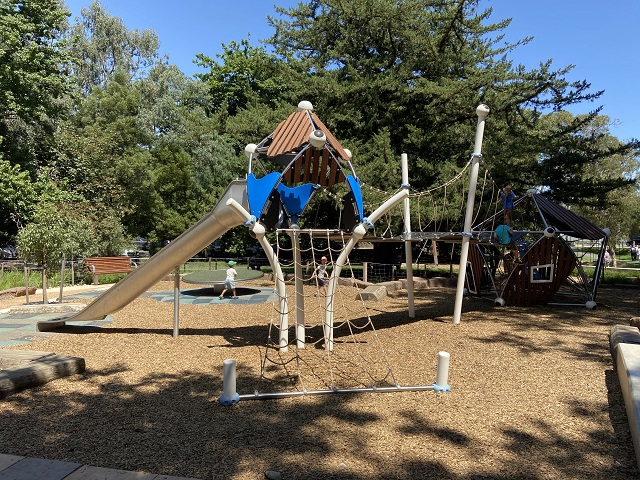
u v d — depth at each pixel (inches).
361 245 876.6
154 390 193.2
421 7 689.6
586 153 663.1
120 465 127.1
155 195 1057.5
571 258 413.4
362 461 129.9
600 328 321.1
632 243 1814.7
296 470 124.3
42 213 439.5
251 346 273.0
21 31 831.1
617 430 152.1
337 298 482.0
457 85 649.6
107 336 301.1
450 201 620.4
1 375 188.9
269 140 274.7
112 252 786.8
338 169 257.6
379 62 716.7
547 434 149.0
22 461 127.1
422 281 576.1
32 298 498.9
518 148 615.8
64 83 891.4
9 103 792.3
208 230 270.5
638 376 154.3
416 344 274.2
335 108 709.3
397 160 676.7
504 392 188.9
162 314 391.5
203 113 1205.1
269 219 257.8
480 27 682.8
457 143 718.5
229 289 527.2
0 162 743.1
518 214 654.5
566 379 205.9
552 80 649.0
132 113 1141.7
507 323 339.9
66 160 911.7
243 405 174.7
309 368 224.5
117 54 1445.6
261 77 1381.6
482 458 132.4
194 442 141.9
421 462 129.6
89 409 170.7
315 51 788.6
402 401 178.5
